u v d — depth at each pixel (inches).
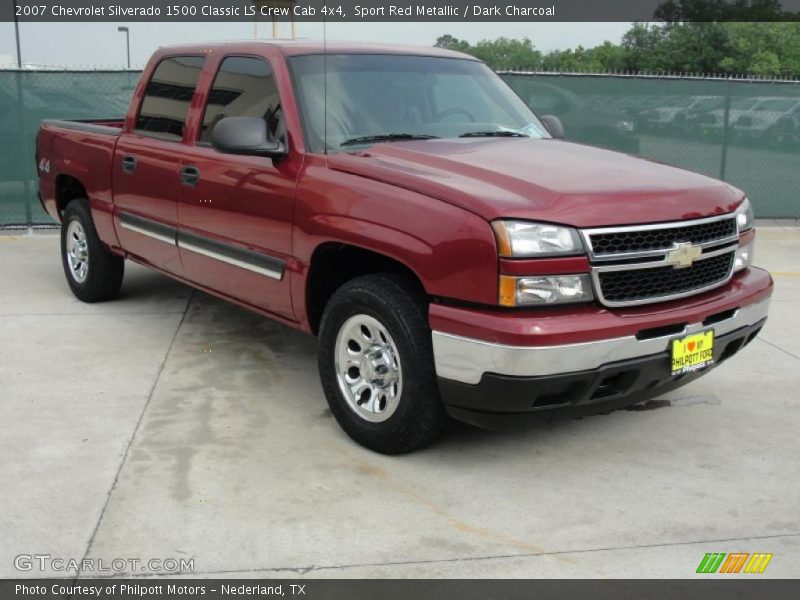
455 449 164.7
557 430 174.7
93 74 386.0
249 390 194.5
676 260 146.8
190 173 201.8
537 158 166.4
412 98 190.5
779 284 305.1
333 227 159.8
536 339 133.3
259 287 186.5
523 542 132.0
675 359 147.7
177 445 164.2
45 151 276.8
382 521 137.6
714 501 145.7
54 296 276.4
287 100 178.2
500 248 135.1
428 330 148.9
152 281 296.7
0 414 177.8
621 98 411.2
